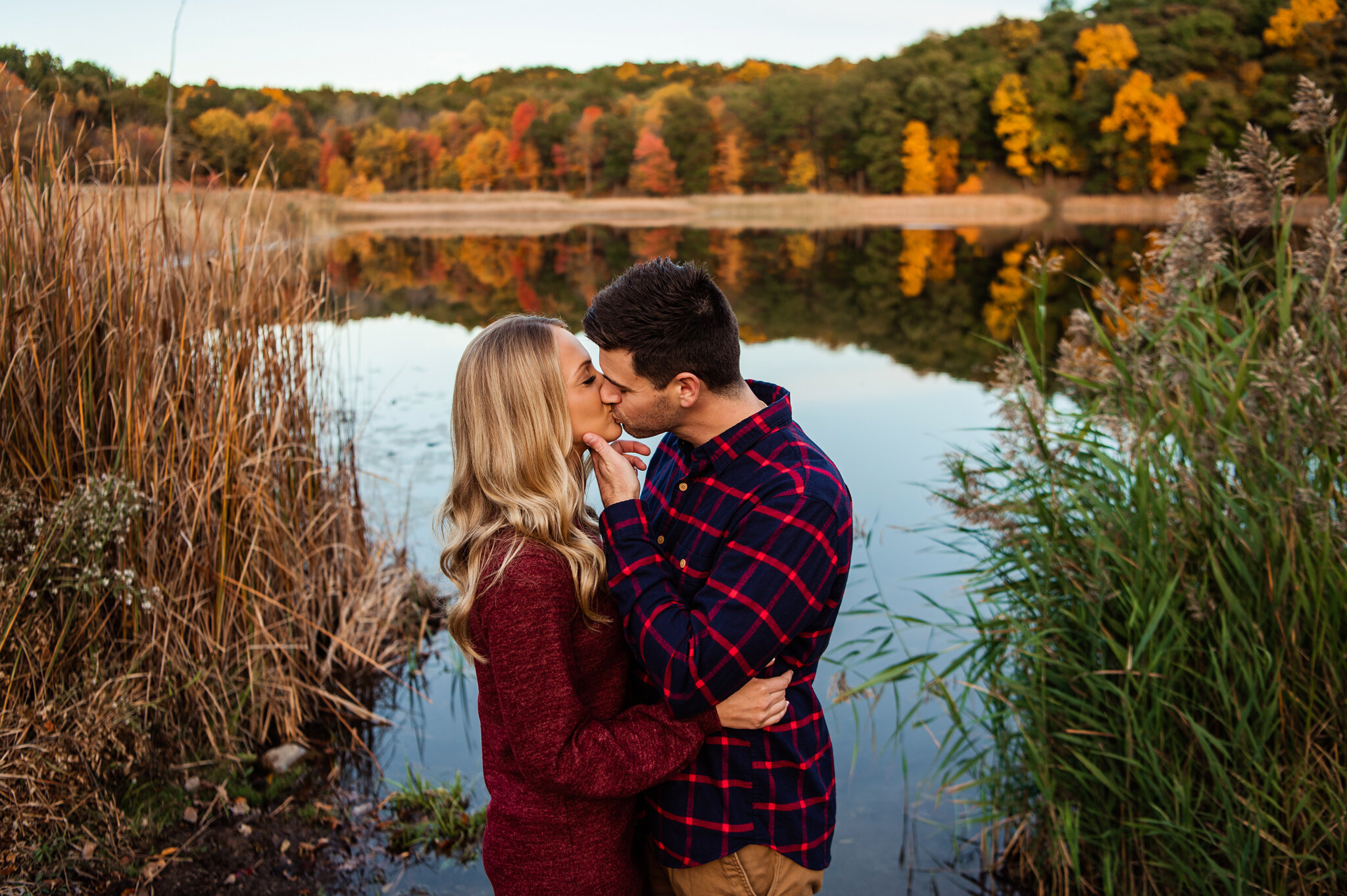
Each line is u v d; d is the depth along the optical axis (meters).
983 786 2.63
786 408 1.54
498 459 1.46
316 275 3.77
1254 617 2.12
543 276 18.28
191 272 3.05
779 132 58.53
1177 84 45.34
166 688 2.80
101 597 2.65
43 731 2.34
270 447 3.19
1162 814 2.15
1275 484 2.10
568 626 1.42
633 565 1.45
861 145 55.94
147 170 3.00
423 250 25.39
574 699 1.39
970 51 60.00
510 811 1.49
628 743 1.40
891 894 2.41
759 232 37.03
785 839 1.50
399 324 11.46
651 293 1.46
